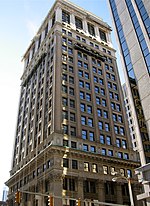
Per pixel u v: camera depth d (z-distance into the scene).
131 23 36.59
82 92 67.19
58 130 55.31
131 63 34.25
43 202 49.47
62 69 67.19
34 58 89.94
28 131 72.81
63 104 60.69
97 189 52.91
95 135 61.19
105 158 57.31
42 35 91.75
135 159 64.12
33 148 64.25
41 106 68.62
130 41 35.75
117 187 55.81
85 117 62.72
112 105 72.19
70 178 50.69
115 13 42.06
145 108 29.34
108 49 87.50
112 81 78.50
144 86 30.45
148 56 31.11
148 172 25.92
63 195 47.12
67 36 77.44
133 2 37.16
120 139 66.00
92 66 76.25
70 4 90.00
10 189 70.31
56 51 69.81
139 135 29.81
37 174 56.03
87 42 82.31
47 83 69.44
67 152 52.62
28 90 85.69
